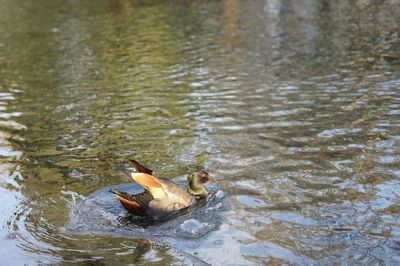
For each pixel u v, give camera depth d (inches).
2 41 954.1
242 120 484.1
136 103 557.9
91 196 343.3
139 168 324.2
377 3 1147.3
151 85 624.4
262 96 555.2
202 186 337.1
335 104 515.8
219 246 282.5
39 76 699.4
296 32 885.2
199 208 322.3
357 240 285.4
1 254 279.4
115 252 278.5
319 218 308.8
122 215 317.7
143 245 285.0
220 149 417.1
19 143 452.4
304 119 477.4
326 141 423.2
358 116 478.3
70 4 1370.6
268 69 664.4
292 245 282.4
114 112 530.9
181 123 485.1
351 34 846.5
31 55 829.8
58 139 459.5
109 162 401.4
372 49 740.7
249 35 882.8
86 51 834.8
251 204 326.6
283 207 322.3
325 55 722.2
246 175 367.9
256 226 301.6
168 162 396.2
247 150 412.5
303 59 705.6
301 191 342.0
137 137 454.0
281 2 1229.1
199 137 446.3
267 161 389.7
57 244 288.2
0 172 388.2
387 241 283.7
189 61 731.4
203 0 1310.3
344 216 310.2
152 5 1273.4
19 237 295.9
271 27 941.8
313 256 271.9
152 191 317.4
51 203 336.2
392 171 364.8
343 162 382.0
